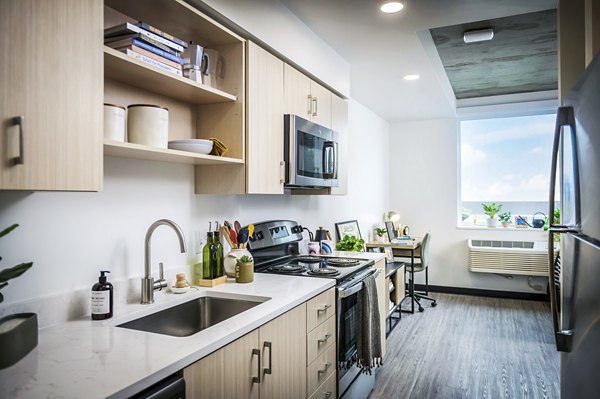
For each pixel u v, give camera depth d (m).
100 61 1.23
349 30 2.68
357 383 2.53
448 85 4.49
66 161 1.12
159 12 1.67
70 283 1.50
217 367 1.28
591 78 1.20
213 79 2.00
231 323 1.43
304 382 1.87
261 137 2.09
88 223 1.57
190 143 1.74
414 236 5.91
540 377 2.95
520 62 3.99
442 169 5.79
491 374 3.01
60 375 1.02
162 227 1.92
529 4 2.31
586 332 1.24
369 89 4.15
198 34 1.90
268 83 2.16
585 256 1.26
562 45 2.15
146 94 1.79
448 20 2.53
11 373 1.04
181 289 1.86
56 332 1.35
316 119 2.73
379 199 5.62
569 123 1.49
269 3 2.19
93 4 1.21
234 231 2.25
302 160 2.41
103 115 1.31
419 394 2.71
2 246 1.29
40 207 1.40
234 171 2.02
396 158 6.05
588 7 1.81
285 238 2.88
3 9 0.97
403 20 2.53
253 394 1.47
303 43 2.56
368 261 2.83
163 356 1.14
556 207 5.30
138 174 1.79
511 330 4.04
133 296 1.73
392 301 4.16
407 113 5.39
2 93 0.97
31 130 1.03
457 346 3.60
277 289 1.95
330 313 2.17
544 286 5.23
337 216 4.16
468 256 5.54
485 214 5.67
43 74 1.06
